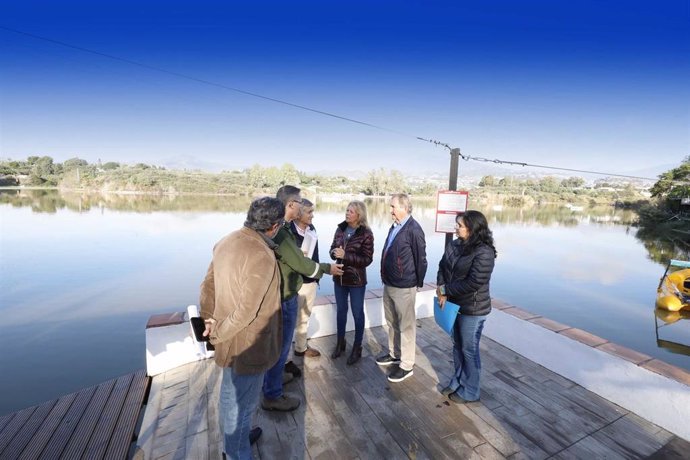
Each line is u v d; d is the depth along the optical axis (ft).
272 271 4.84
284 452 6.43
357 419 7.39
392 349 9.61
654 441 6.79
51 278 42.70
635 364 7.59
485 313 7.58
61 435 7.64
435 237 84.48
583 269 60.39
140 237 74.69
